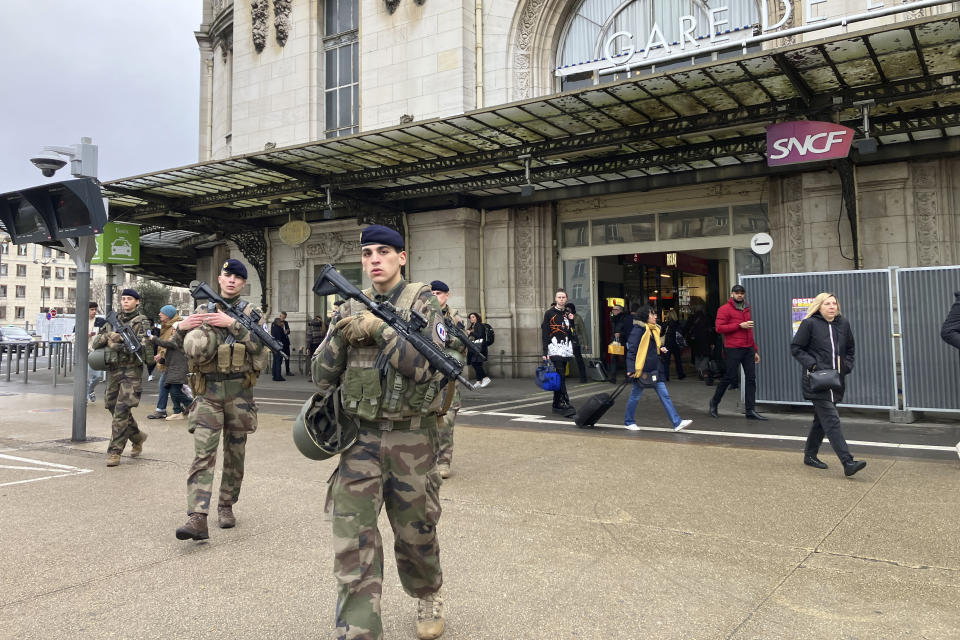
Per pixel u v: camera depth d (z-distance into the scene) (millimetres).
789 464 5984
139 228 17812
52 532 4289
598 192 13461
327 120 17562
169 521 4535
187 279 30656
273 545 4023
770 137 9391
